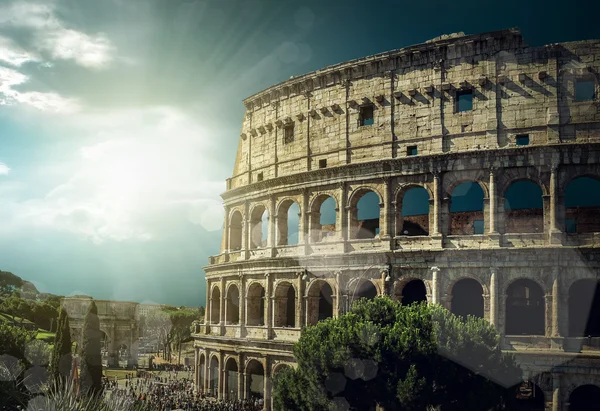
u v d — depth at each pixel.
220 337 103.94
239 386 99.38
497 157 77.44
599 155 73.38
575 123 75.12
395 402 61.12
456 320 65.50
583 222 83.00
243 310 102.00
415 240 81.19
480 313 83.94
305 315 91.06
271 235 98.75
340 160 90.12
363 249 85.56
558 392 71.00
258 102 105.50
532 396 77.31
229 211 110.19
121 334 175.38
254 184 101.69
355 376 63.28
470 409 61.19
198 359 114.25
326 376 64.38
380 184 85.00
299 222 94.62
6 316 184.00
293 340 91.38
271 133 102.31
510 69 78.75
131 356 175.62
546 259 73.44
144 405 49.94
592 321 76.12
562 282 72.88
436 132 81.88
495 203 76.88
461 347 62.94
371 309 67.81
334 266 87.56
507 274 75.19
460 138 80.38
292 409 68.69
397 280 81.25
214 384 109.06
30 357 99.94
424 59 84.25
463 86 80.94
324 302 99.06
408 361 61.88
